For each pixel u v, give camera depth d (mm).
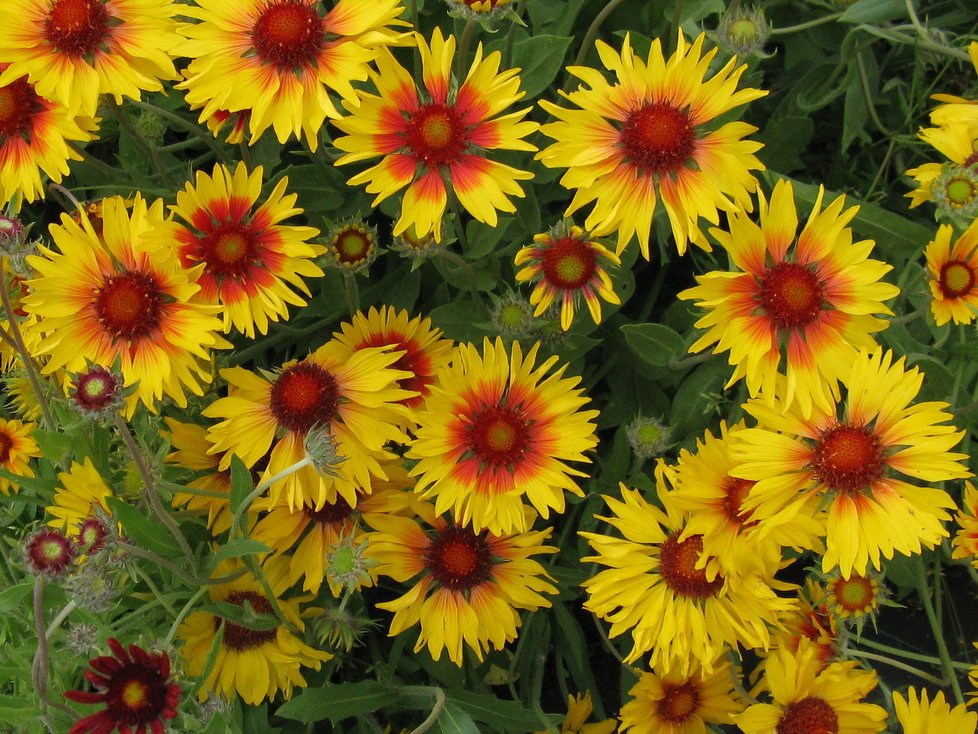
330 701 735
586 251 729
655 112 701
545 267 732
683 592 721
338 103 801
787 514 681
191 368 713
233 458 689
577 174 709
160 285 700
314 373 729
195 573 702
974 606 841
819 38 893
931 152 877
